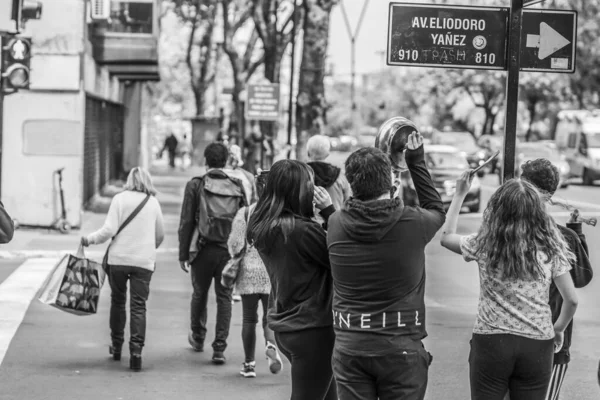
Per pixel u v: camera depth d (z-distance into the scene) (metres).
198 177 11.38
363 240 6.14
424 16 8.66
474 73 84.62
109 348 11.65
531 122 80.50
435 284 18.17
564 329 6.77
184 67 84.38
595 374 10.88
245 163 36.47
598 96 75.56
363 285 6.17
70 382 10.25
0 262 20.05
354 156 6.34
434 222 6.27
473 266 20.91
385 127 6.73
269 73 39.34
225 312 11.27
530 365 6.45
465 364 11.32
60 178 25.00
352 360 6.18
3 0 16.16
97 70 30.73
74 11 25.19
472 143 62.47
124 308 11.30
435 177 34.38
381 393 6.25
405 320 6.17
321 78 23.38
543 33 8.80
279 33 40.97
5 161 25.38
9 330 12.88
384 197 6.30
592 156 53.66
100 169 37.00
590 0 65.25
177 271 19.22
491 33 8.66
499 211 6.46
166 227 27.88
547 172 7.30
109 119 41.38
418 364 6.17
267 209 7.09
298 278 6.93
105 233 10.80
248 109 34.56
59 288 10.66
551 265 6.48
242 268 10.34
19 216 25.42
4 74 18.69
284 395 9.87
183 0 54.12
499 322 6.45
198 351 11.89
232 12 45.19
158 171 61.31
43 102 25.39
